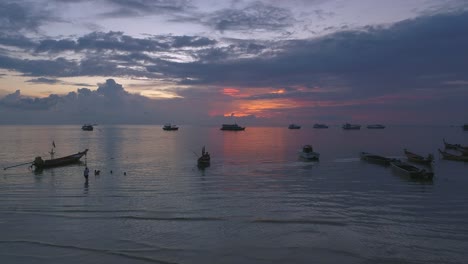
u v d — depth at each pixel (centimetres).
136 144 9431
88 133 17262
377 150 7612
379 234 2050
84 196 2939
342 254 1788
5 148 7975
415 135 15325
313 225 2200
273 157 6134
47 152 7038
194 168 4716
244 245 1889
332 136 14275
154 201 2773
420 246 1883
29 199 2820
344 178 3903
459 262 1702
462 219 2330
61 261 1695
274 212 2472
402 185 3469
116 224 2203
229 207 2602
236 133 17888
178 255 1764
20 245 1877
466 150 7194
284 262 1703
